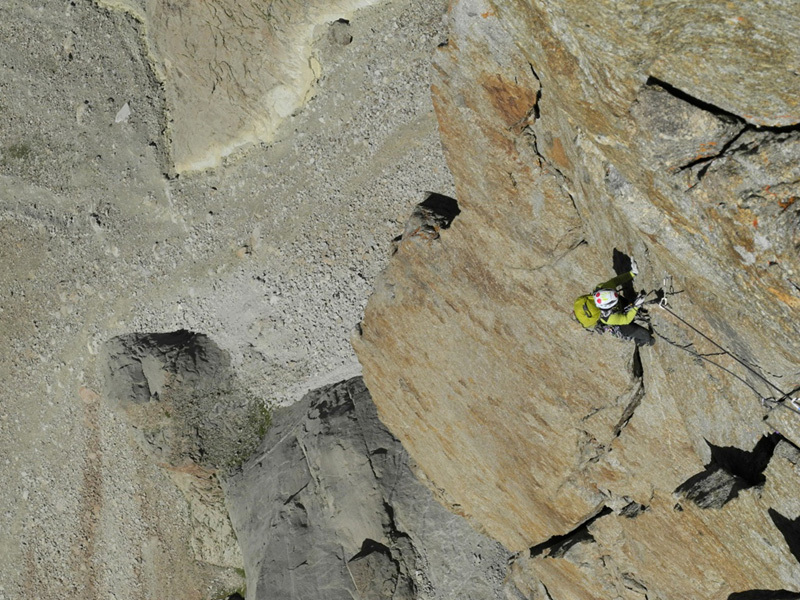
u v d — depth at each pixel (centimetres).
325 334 2412
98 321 2880
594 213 1216
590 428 1447
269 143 2522
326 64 2375
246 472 2497
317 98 2419
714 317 997
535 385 1504
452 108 1330
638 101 839
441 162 2219
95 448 2977
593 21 815
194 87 2594
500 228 1429
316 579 2167
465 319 1570
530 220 1370
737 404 1065
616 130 916
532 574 1881
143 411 2652
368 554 2128
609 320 1085
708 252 884
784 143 726
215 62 2505
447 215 1658
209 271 2622
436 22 2220
